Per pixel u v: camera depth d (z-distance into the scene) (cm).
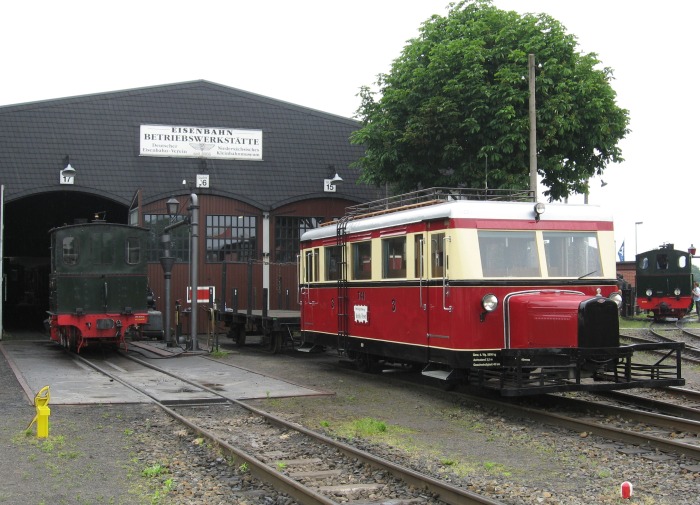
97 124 2806
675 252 3150
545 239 1248
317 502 677
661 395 1342
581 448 919
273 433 1028
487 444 954
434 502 704
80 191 2750
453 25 2403
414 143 2269
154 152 2858
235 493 739
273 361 1934
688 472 800
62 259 2059
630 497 707
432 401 1280
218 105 2948
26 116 2725
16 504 689
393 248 1405
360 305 1531
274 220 2988
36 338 2738
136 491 738
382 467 805
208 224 2906
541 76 2233
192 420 1112
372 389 1421
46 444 928
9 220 3403
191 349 2136
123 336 2105
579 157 2386
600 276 1274
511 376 1138
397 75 2414
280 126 3017
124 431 1027
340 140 3083
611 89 2314
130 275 2123
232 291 2909
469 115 2247
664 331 2648
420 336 1301
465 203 1212
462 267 1189
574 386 1100
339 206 3067
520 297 1188
